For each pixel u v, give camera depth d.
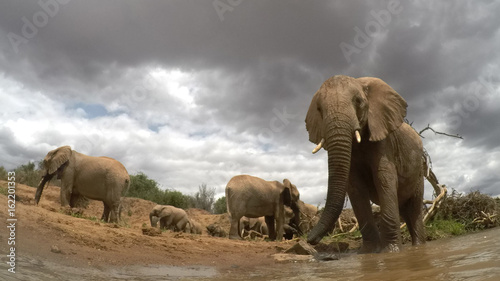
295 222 17.78
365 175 8.40
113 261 5.23
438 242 8.45
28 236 5.36
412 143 8.74
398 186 8.56
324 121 7.27
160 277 4.63
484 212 12.57
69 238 5.96
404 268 4.06
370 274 3.92
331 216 6.76
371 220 8.36
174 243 7.79
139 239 7.34
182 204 27.81
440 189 13.03
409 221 9.40
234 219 15.83
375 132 7.65
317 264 5.92
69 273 4.06
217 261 6.57
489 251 4.53
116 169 13.66
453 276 3.01
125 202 22.41
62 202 13.20
